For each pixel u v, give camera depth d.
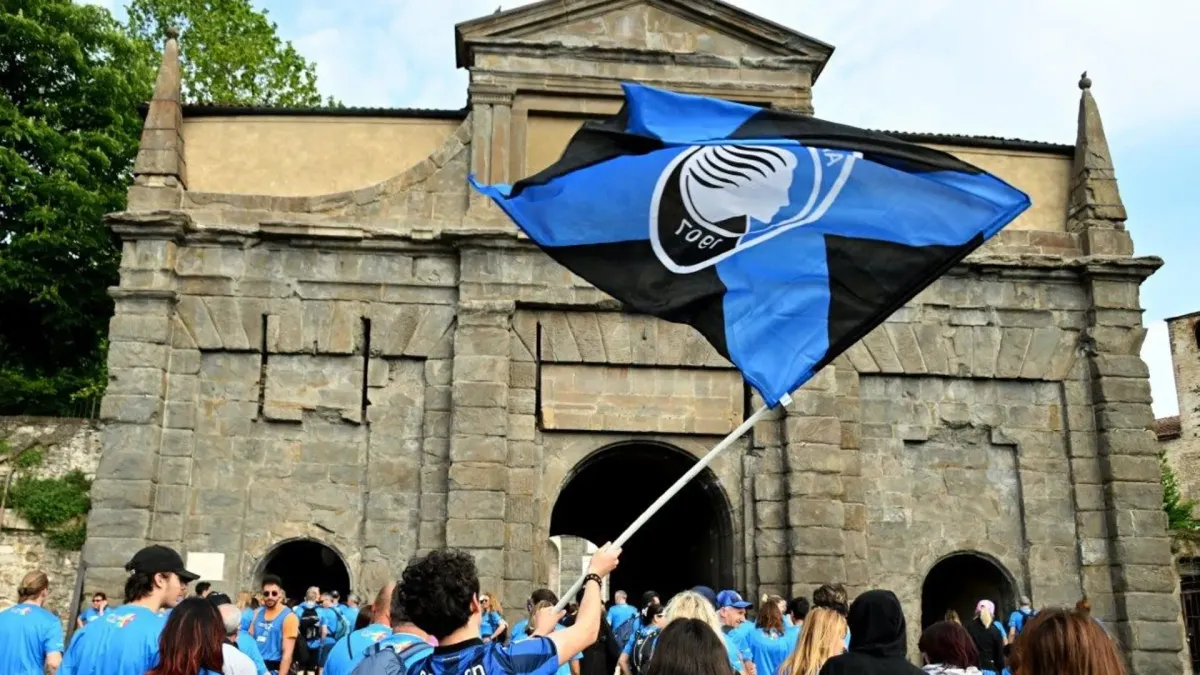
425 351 27.28
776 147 12.52
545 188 12.56
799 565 26.59
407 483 26.69
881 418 28.52
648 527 40.72
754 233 12.27
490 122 28.39
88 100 41.03
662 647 6.84
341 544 26.39
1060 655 6.12
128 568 9.47
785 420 27.59
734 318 11.99
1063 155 30.75
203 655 7.89
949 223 12.11
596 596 7.16
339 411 26.97
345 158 28.61
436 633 6.65
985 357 28.84
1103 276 29.17
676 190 12.46
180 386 26.48
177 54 28.47
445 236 27.31
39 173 38.41
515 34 28.77
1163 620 27.33
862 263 12.05
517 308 27.62
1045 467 28.64
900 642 7.88
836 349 11.80
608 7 29.06
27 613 12.41
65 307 38.69
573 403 27.41
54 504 31.30
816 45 29.20
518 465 26.81
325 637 21.17
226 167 28.28
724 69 29.08
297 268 27.39
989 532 28.31
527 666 6.51
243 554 26.02
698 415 27.78
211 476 26.27
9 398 38.78
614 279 12.25
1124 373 28.69
